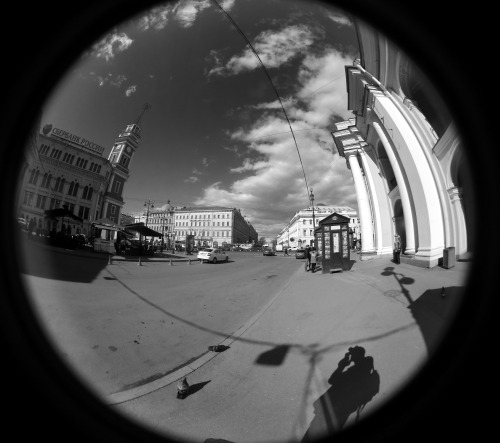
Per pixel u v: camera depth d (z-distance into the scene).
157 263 18.50
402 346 3.61
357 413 2.49
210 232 84.88
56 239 16.42
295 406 2.76
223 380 3.32
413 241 11.80
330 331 4.58
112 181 38.94
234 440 2.34
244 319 5.97
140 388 3.08
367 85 13.50
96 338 4.23
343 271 11.91
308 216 75.88
